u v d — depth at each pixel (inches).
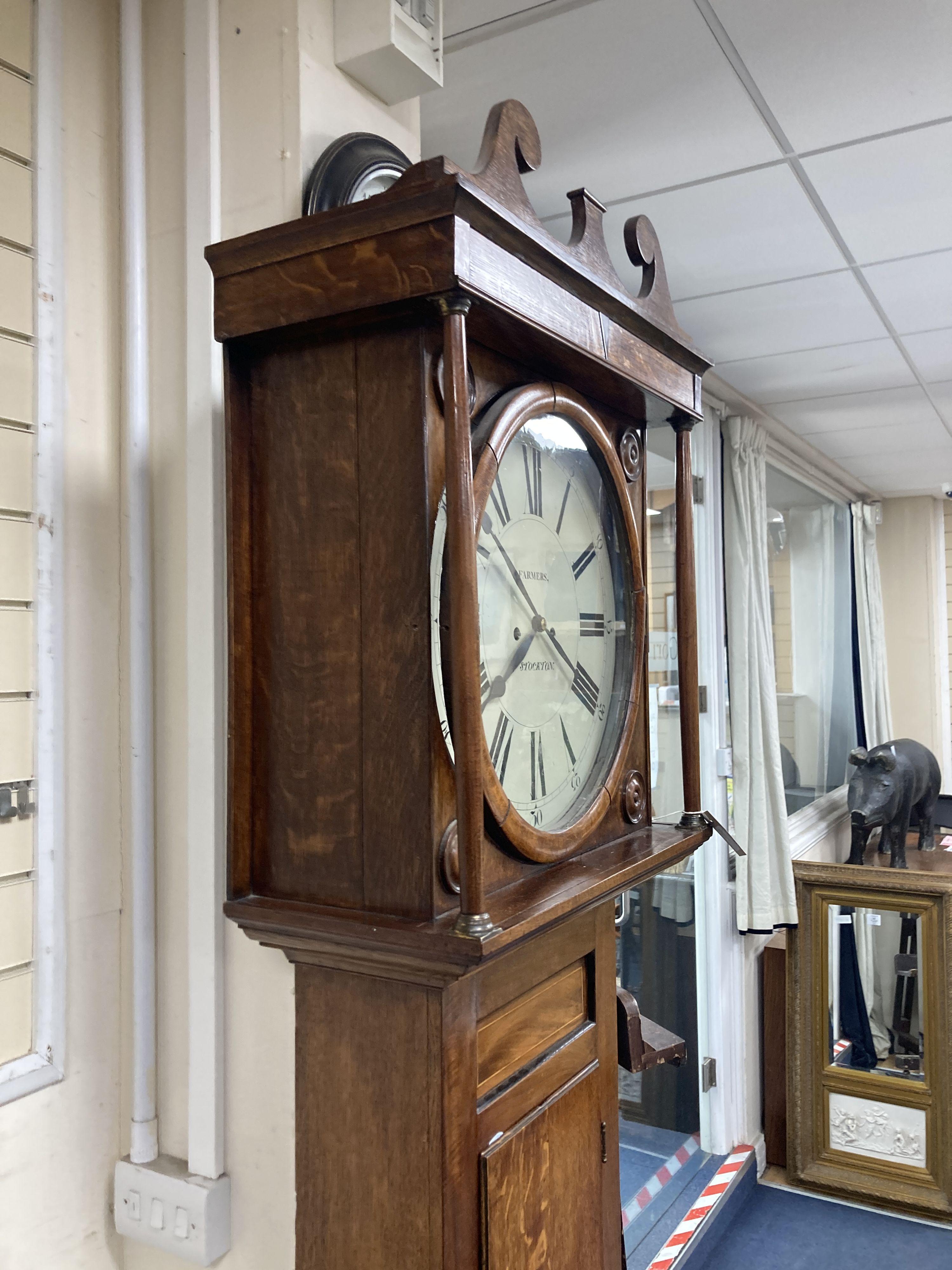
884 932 110.5
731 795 111.3
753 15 46.6
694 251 75.5
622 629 36.9
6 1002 31.9
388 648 26.9
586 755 34.2
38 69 33.3
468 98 54.1
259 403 29.6
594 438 34.0
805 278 81.1
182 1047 35.3
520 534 30.3
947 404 123.4
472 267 24.4
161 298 36.0
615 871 30.7
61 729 33.5
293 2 32.7
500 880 28.4
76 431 34.7
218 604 33.6
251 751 29.5
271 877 29.1
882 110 55.2
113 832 35.8
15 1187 32.0
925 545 206.1
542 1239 32.6
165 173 36.0
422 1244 28.1
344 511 27.8
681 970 110.0
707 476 111.2
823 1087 110.9
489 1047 30.8
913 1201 103.5
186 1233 32.9
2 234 32.1
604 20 46.6
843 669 179.8
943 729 205.2
